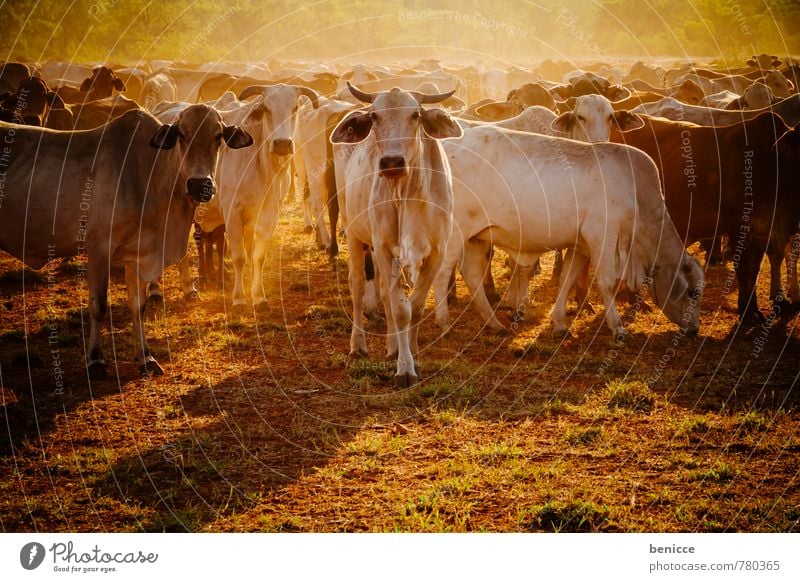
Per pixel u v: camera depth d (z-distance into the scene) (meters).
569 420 7.11
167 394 7.68
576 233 8.97
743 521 5.50
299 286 11.51
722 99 18.17
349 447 6.57
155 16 48.31
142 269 8.05
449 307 10.54
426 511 5.62
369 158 7.92
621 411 7.22
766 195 9.84
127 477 6.11
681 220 10.48
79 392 7.70
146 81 23.89
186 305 10.68
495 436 6.80
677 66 41.44
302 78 22.66
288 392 7.74
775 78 21.08
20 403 7.39
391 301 7.71
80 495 5.87
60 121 13.50
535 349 8.84
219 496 5.86
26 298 10.83
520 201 8.92
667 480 6.04
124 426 6.99
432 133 7.24
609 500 5.77
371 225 7.66
